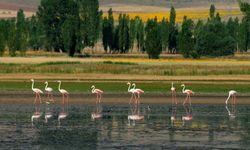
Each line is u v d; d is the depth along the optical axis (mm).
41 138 48031
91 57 147625
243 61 125188
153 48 138625
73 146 44938
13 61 114875
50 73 96188
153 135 49812
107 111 64938
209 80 89625
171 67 100188
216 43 152875
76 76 93500
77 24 158500
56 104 70312
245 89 81688
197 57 146875
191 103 71812
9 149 43688
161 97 75500
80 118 59469
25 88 81625
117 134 50219
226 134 50500
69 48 155375
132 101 72875
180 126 54688
